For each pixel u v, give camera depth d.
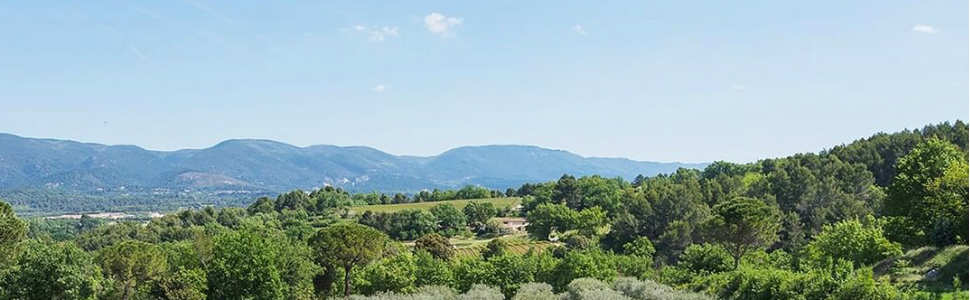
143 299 50.81
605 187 157.00
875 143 114.75
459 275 63.28
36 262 45.94
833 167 104.94
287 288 56.56
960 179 45.41
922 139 107.19
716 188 113.12
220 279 53.47
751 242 63.19
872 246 50.41
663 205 104.62
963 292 30.88
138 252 51.72
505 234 149.12
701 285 48.91
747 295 40.97
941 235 43.19
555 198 161.12
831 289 34.47
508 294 58.69
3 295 45.41
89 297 48.28
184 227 155.88
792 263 56.94
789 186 99.69
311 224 156.50
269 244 55.97
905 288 35.44
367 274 61.34
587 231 122.12
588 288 49.31
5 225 44.38
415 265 65.94
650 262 70.81
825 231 64.25
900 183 51.91
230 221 167.25
